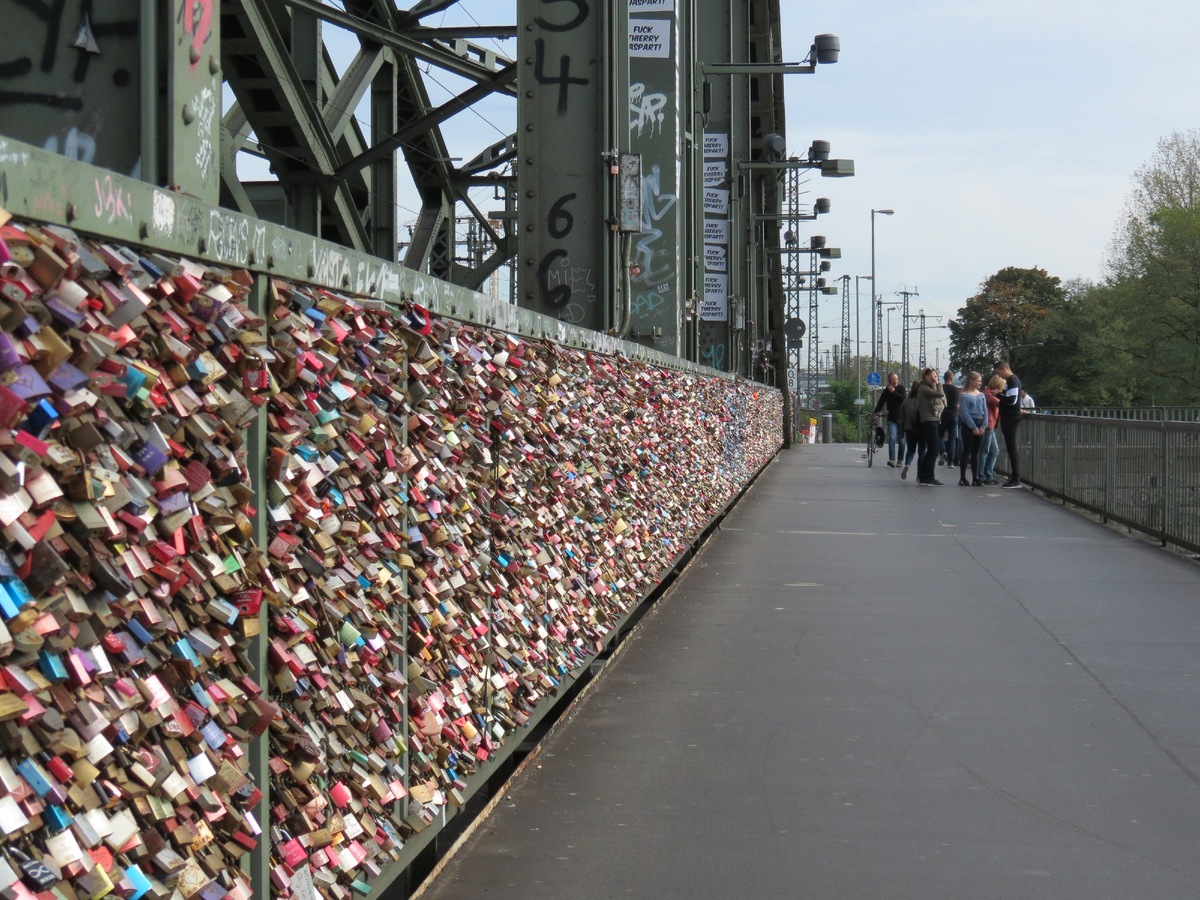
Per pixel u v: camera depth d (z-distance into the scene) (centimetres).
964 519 1734
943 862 464
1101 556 1334
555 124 1091
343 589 322
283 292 288
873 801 534
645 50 1477
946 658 820
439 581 415
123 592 204
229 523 252
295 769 287
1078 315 11362
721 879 446
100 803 201
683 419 1136
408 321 384
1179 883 445
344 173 1691
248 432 269
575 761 589
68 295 194
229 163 1471
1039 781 562
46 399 188
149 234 223
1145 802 534
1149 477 1496
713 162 2734
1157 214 7831
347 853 320
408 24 1730
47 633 187
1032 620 956
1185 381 7894
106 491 200
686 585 1123
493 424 494
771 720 664
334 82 1775
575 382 662
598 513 709
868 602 1036
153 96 289
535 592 550
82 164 202
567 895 430
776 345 4662
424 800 388
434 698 404
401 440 372
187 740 234
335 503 316
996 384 2408
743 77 3309
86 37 288
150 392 216
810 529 1596
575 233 1092
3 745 181
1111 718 670
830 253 4781
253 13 1381
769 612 988
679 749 610
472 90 1689
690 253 1817
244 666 259
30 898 178
